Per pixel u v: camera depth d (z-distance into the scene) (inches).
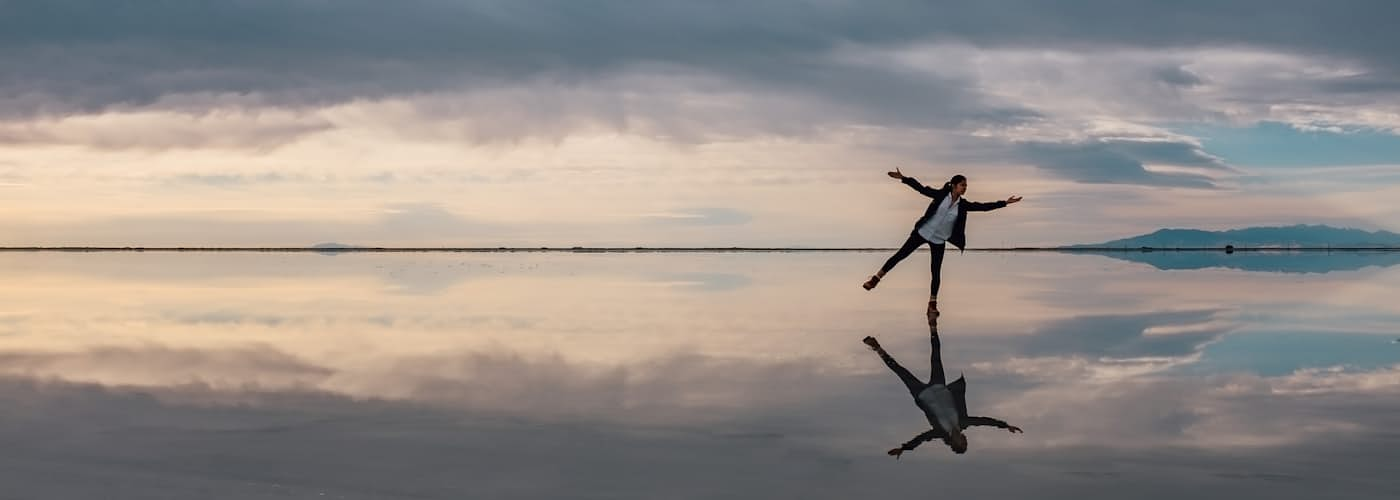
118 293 591.2
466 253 1790.1
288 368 269.9
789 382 244.2
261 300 531.2
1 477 150.8
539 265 1061.8
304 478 150.9
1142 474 152.9
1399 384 237.5
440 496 141.2
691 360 285.9
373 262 1167.6
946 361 283.9
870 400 219.1
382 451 168.4
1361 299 528.4
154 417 198.5
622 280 738.2
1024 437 180.4
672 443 175.2
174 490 144.1
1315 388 232.7
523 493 143.0
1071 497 140.6
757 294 580.4
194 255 1528.1
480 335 355.6
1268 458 162.2
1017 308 480.1
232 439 177.6
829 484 147.8
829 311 459.8
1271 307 478.9
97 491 143.5
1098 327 382.9
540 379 248.8
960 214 447.2
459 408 208.7
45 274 840.3
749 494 142.5
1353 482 147.2
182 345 326.0
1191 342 330.3
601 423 192.7
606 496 141.3
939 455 166.6
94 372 261.9
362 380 247.3
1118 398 221.5
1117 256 1627.7
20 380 247.1
